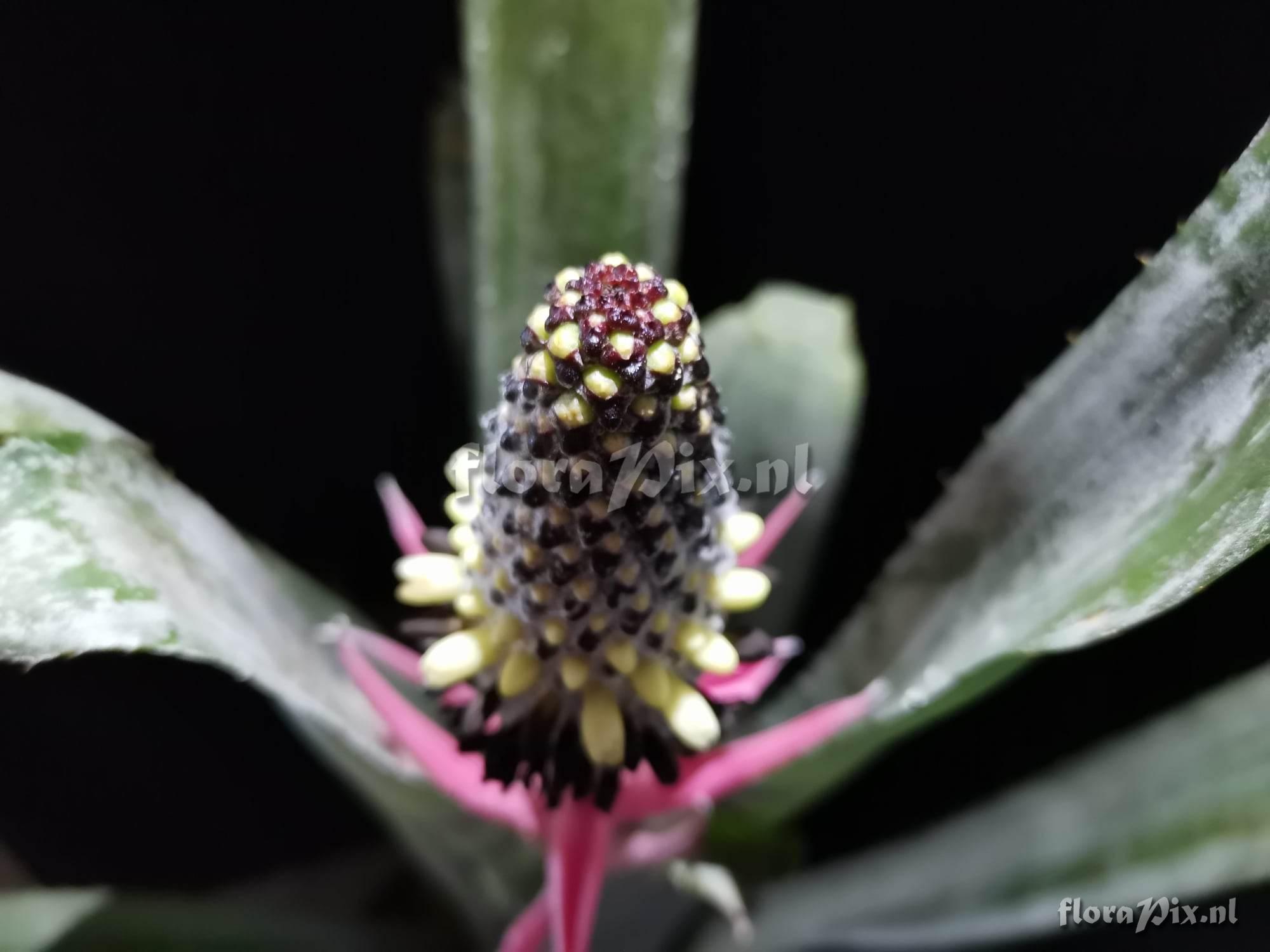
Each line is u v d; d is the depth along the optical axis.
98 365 0.38
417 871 0.36
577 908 0.29
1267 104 0.35
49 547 0.26
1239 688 0.32
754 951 0.35
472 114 0.32
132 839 0.39
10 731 0.38
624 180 0.33
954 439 0.39
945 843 0.34
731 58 0.37
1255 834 0.30
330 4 0.36
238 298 0.38
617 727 0.28
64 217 0.36
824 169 0.38
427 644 0.30
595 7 0.33
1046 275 0.38
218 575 0.29
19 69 0.35
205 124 0.36
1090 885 0.32
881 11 0.36
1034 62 0.36
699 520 0.27
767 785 0.32
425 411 0.40
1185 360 0.29
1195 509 0.26
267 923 0.34
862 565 0.40
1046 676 0.38
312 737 0.31
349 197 0.38
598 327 0.25
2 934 0.31
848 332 0.35
